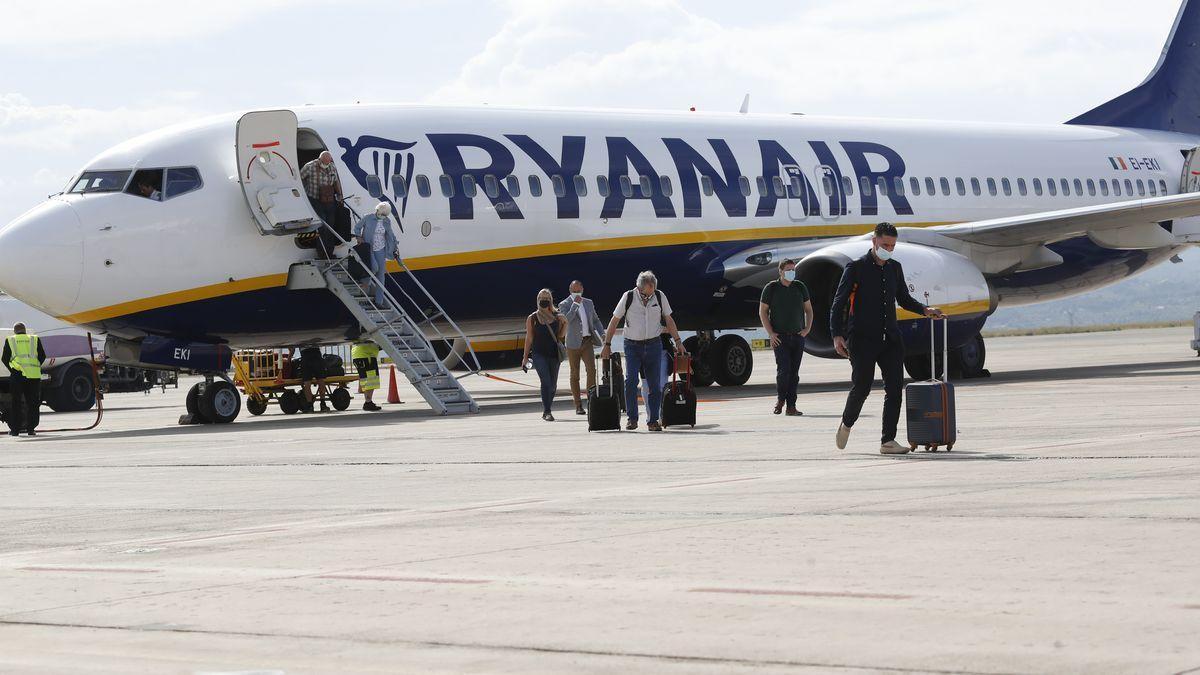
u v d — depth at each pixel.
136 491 12.86
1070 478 10.97
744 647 5.87
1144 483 10.49
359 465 14.59
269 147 22.53
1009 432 15.42
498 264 24.77
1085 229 27.59
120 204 22.22
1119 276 33.59
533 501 10.88
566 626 6.38
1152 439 13.90
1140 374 28.28
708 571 7.57
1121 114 35.69
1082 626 5.98
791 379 19.55
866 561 7.67
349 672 5.70
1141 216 26.70
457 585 7.43
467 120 25.17
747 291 28.22
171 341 22.83
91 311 22.09
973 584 6.95
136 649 6.23
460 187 24.36
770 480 11.69
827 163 29.00
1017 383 26.50
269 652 6.08
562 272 25.55
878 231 13.48
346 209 23.28
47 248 21.67
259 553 8.77
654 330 17.83
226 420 23.58
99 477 14.47
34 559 8.89
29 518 11.07
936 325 25.78
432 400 22.81
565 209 25.42
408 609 6.86
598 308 26.62
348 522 10.08
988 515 9.16
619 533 9.02
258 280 22.86
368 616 6.74
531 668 5.65
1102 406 19.02
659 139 27.08
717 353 29.80
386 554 8.53
